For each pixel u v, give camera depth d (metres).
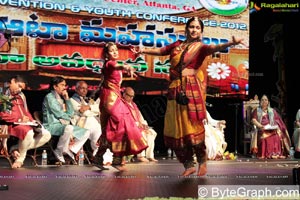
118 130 6.78
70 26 10.17
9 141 8.74
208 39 11.39
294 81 13.09
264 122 10.40
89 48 10.32
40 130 7.50
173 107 5.93
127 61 10.62
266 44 13.10
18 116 7.46
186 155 5.98
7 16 9.67
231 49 11.44
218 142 9.62
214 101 12.27
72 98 8.47
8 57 9.64
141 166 7.50
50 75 10.01
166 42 10.95
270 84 13.16
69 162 7.99
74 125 8.15
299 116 10.66
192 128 5.84
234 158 9.93
